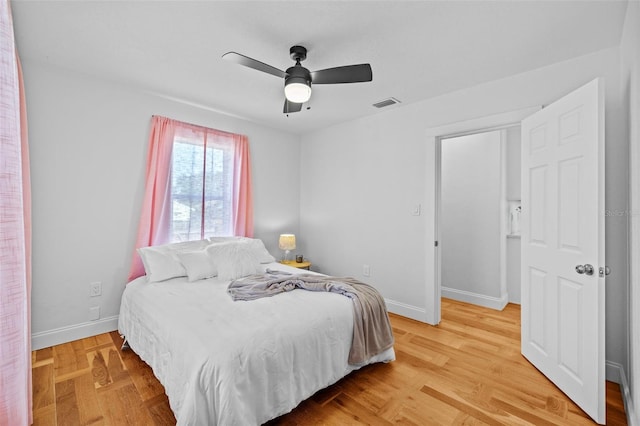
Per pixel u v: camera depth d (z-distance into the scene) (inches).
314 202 175.3
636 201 65.2
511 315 137.6
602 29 76.5
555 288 82.0
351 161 155.6
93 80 107.3
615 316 82.6
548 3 67.1
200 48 87.6
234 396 55.3
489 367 90.4
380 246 142.8
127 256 116.1
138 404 71.4
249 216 154.8
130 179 116.6
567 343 77.1
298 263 161.5
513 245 156.4
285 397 64.4
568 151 77.8
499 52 87.9
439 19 72.9
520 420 67.7
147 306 85.6
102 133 109.7
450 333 115.9
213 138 140.5
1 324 26.8
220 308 77.6
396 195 136.3
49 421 65.5
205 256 113.6
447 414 69.6
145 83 111.6
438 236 126.0
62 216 101.9
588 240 71.0
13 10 70.4
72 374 83.4
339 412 70.0
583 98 72.8
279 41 82.9
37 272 97.1
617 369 82.3
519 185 155.3
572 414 70.0
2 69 26.6
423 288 127.2
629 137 75.6
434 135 122.4
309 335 70.9
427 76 103.8
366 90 115.9
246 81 109.4
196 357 58.8
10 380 27.6
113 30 79.0
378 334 89.0
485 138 153.1
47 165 98.7
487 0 66.2
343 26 76.0
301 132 178.1
